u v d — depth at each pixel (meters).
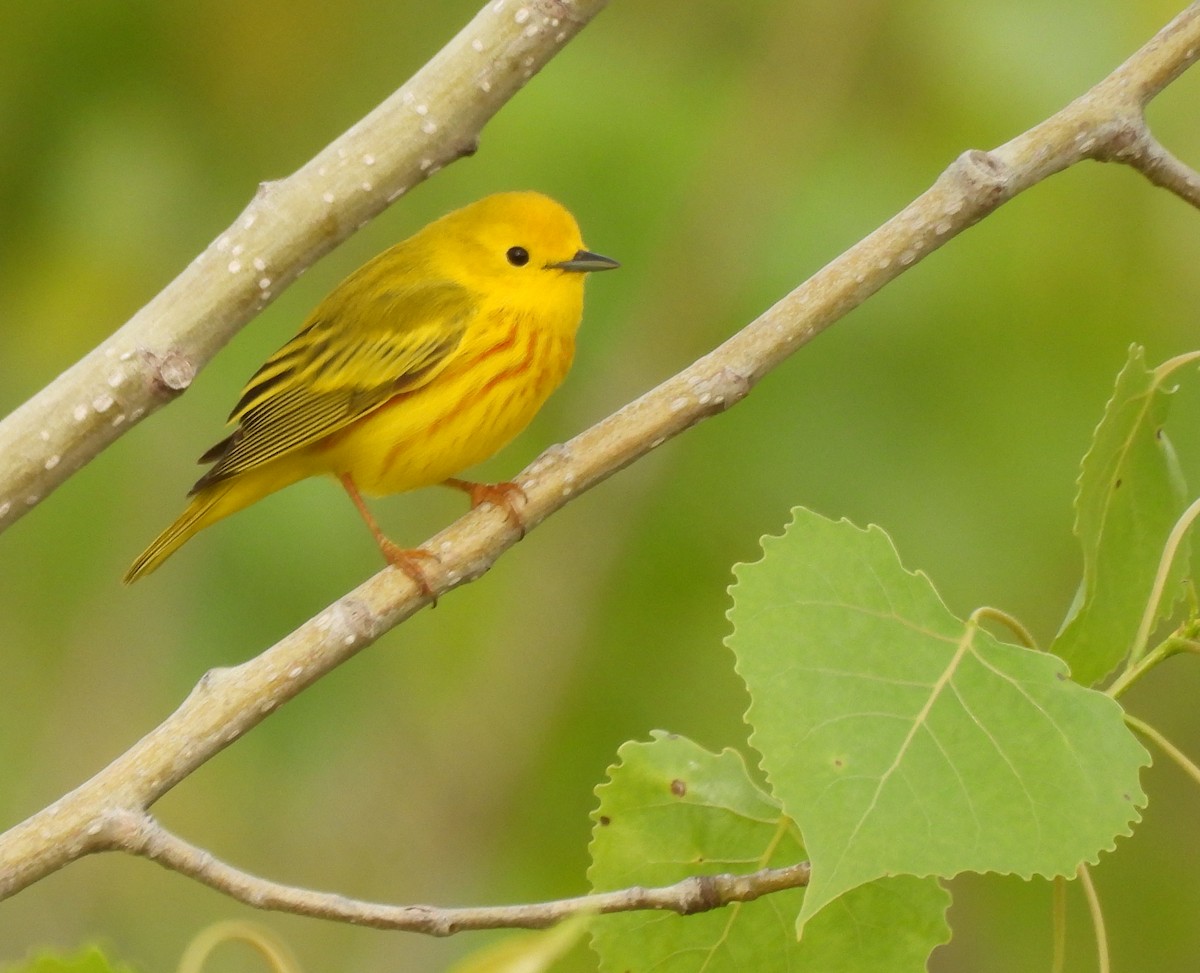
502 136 12.30
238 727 5.79
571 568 13.17
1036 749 4.80
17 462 5.66
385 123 5.81
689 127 12.42
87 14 11.34
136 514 12.66
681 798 6.00
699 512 12.62
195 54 11.88
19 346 11.84
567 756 13.00
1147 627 5.66
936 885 5.80
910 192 12.06
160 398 5.75
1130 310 12.16
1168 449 6.23
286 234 5.78
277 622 11.44
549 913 5.30
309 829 13.23
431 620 13.45
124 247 11.62
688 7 13.38
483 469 13.14
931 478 11.89
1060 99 11.84
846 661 4.93
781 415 12.20
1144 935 12.73
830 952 5.84
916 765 4.76
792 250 11.88
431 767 13.18
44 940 12.95
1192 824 13.05
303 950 13.20
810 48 13.09
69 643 12.73
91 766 12.61
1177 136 12.12
